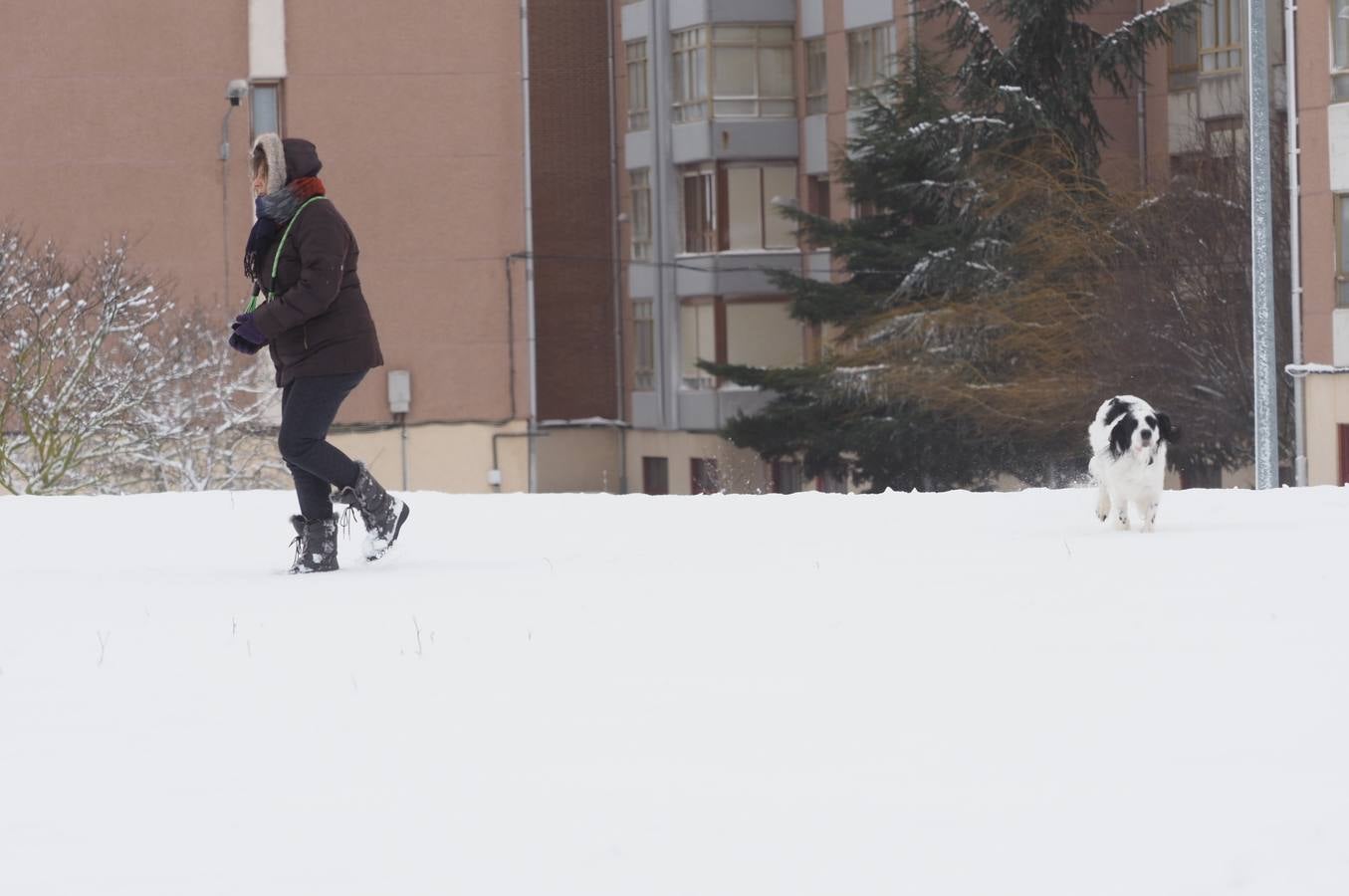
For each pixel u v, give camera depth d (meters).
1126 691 11.10
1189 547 17.75
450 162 73.94
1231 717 10.32
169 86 71.25
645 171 90.38
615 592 15.79
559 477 93.56
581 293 93.50
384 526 18.75
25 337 46.06
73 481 48.94
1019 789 9.17
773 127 85.88
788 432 70.56
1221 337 63.34
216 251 71.62
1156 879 7.89
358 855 8.63
